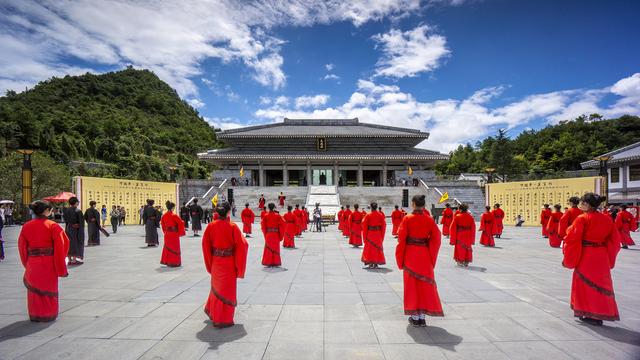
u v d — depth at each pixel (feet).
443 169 391.45
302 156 193.16
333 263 39.63
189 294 26.32
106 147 317.42
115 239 65.98
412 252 20.08
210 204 142.51
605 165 94.73
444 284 29.32
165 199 116.16
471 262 40.19
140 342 17.48
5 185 122.01
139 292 26.86
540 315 21.42
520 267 37.14
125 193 105.19
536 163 314.35
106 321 20.47
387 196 148.77
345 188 157.38
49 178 131.13
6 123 257.14
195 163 389.80
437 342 17.47
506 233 79.56
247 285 29.07
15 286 28.91
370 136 204.64
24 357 15.85
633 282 30.17
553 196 101.50
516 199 110.11
